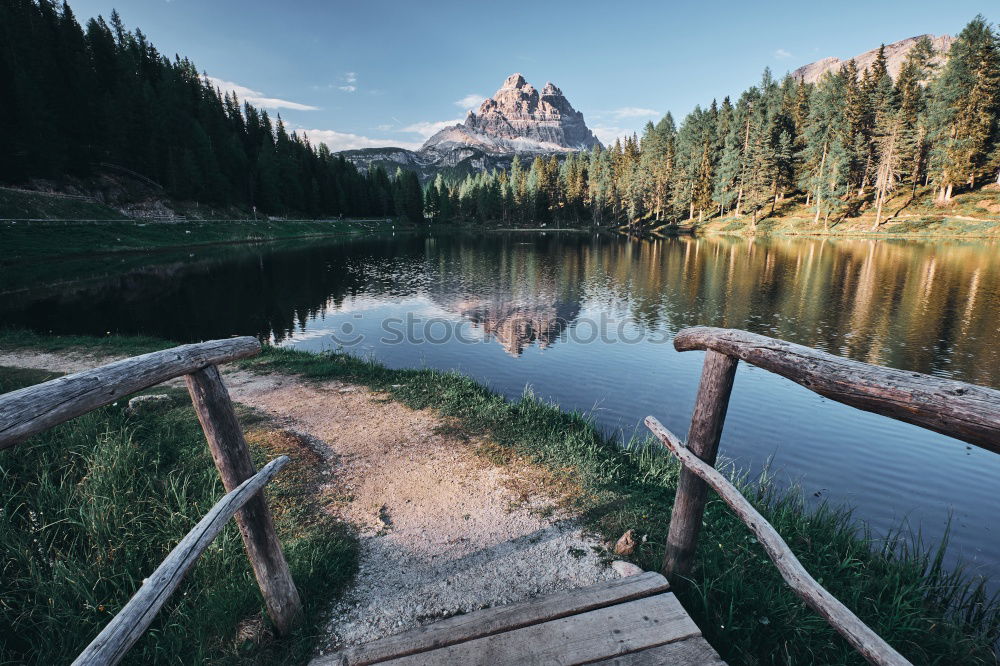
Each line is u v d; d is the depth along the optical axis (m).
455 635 2.96
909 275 27.69
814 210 65.56
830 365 1.95
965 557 4.88
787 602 3.37
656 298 24.41
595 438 7.15
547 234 93.25
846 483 6.59
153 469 5.34
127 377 1.94
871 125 65.50
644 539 4.14
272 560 3.03
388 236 91.88
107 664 1.62
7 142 53.34
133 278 32.84
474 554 4.08
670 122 105.00
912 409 1.61
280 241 75.94
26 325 17.38
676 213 85.44
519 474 5.60
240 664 2.94
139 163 74.88
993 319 17.67
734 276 30.41
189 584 3.58
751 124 75.75
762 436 8.18
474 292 27.66
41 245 43.84
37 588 3.27
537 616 3.08
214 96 102.00
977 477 6.74
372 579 3.79
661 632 2.92
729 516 4.60
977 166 57.06
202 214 76.25
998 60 53.75
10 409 1.48
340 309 22.83
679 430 8.51
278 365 10.77
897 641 3.20
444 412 7.74
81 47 78.75
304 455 6.03
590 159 125.38
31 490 4.59
